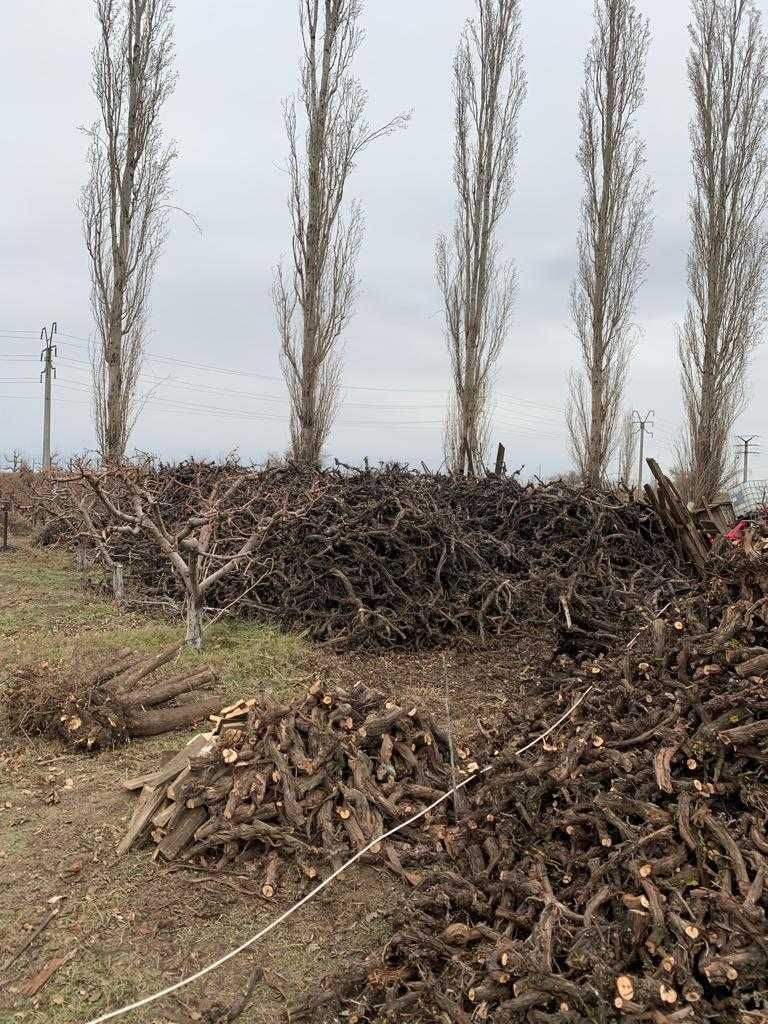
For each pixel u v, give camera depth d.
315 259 16.62
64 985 2.69
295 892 3.28
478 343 21.50
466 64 21.08
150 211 18.28
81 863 3.40
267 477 10.40
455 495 10.04
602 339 22.39
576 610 6.06
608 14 21.66
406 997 2.51
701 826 2.74
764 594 3.50
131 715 4.76
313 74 16.30
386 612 7.50
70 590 9.74
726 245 19.67
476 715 5.54
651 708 3.44
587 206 22.38
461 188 21.33
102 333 18.17
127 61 17.64
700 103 19.56
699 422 20.12
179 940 2.95
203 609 7.43
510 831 3.19
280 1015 2.60
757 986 2.25
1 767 4.34
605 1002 2.19
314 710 4.00
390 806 3.68
